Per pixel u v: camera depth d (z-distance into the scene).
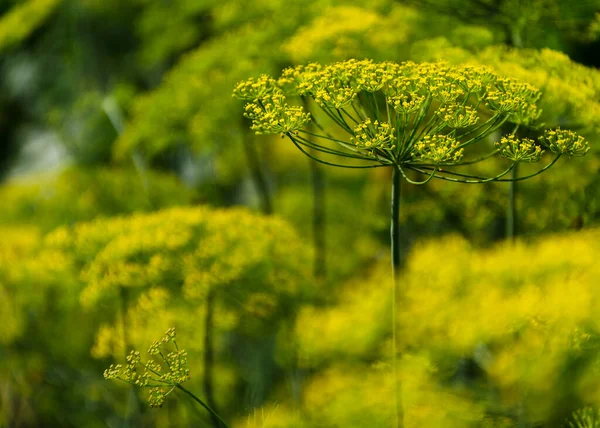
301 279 4.98
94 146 9.95
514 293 4.03
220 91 5.97
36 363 6.72
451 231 6.55
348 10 5.41
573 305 3.57
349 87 3.12
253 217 4.94
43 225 7.27
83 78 12.70
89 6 11.80
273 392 6.11
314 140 7.26
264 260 4.59
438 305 4.08
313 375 5.12
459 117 3.04
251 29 6.20
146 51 8.04
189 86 6.06
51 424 7.06
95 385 6.64
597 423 3.68
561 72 4.44
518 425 3.89
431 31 5.27
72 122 10.22
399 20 5.25
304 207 8.28
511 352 3.89
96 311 6.11
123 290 4.68
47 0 8.98
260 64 5.75
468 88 3.10
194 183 9.77
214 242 4.42
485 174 5.62
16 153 13.73
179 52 9.31
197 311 4.75
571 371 3.70
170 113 6.27
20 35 9.12
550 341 3.71
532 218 5.34
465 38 5.09
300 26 5.88
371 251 7.57
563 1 5.03
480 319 3.87
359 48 5.01
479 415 3.93
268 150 9.17
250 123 6.53
